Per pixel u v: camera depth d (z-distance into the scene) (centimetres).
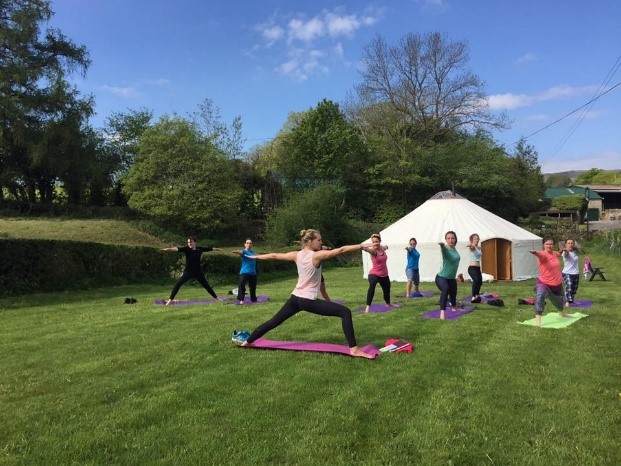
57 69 3316
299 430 379
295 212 3134
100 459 338
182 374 523
